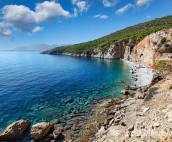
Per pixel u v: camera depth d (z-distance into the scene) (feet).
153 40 248.52
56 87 156.87
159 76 118.83
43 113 98.37
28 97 127.95
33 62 446.19
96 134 67.62
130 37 440.86
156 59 210.79
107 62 374.43
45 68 305.73
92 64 347.56
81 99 120.98
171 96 67.46
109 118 79.56
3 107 107.86
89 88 150.30
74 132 76.59
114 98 113.09
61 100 120.26
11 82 181.37
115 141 49.85
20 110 103.19
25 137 74.13
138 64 291.17
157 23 606.55
